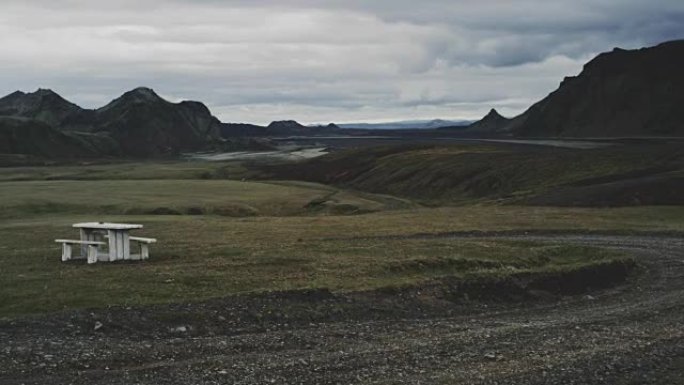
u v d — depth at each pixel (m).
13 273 25.95
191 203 72.75
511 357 17.25
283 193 88.25
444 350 17.64
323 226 49.16
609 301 26.59
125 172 143.88
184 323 18.94
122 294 21.92
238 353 16.77
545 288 27.48
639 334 20.20
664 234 46.84
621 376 16.36
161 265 28.19
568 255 36.75
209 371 15.26
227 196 82.06
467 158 130.25
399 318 21.72
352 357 16.72
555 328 20.72
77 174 138.62
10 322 17.75
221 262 28.62
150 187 90.56
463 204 87.19
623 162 102.50
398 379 15.21
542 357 17.34
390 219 55.16
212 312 19.73
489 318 22.52
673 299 26.62
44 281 23.92
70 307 20.33
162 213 67.31
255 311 20.34
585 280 29.30
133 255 30.56
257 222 52.16
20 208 65.12
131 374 14.88
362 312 21.69
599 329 20.78
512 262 31.72
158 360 15.97
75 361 15.41
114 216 60.78
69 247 29.73
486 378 15.53
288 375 15.23
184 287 23.25
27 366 14.93
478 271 27.38
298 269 27.08
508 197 87.94
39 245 35.88
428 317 22.28
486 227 49.41
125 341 17.16
